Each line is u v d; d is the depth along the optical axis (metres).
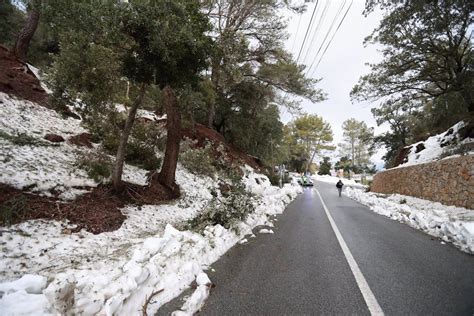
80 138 8.20
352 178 57.19
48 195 4.81
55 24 4.76
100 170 6.28
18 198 4.15
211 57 6.10
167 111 8.25
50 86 5.12
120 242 4.34
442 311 2.81
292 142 49.38
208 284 3.28
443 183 10.66
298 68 16.73
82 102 5.44
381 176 21.52
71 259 3.40
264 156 23.33
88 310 2.18
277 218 8.92
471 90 10.95
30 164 5.36
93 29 4.51
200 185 10.35
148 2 4.29
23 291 1.93
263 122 21.41
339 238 6.13
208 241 4.69
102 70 4.75
